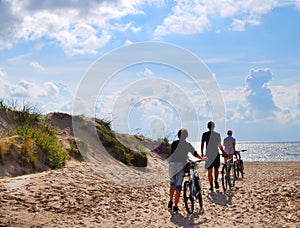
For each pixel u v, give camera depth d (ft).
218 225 29.76
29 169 46.42
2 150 44.91
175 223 30.58
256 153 300.40
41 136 55.36
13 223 27.53
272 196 40.34
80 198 35.70
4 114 60.70
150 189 45.24
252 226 29.22
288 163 96.68
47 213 30.81
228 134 52.08
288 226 28.96
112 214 32.50
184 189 33.76
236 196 41.93
